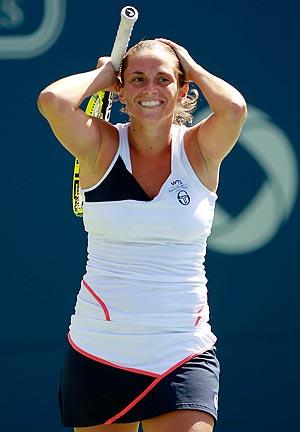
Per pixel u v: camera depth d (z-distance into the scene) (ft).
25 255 70.90
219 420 72.54
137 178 43.70
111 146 44.14
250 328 72.59
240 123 43.98
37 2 70.13
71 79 44.29
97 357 43.42
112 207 43.04
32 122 70.69
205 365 43.24
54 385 71.36
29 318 71.05
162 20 71.15
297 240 72.79
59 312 71.26
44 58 70.38
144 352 42.78
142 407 42.98
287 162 72.59
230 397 72.59
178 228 42.88
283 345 72.79
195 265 43.83
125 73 44.34
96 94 48.44
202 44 71.51
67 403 45.47
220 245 72.28
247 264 72.54
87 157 43.86
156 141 43.96
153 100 43.50
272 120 72.33
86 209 43.93
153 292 42.86
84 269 71.31
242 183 72.49
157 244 43.11
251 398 72.69
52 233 71.00
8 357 71.00
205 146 43.98
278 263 72.69
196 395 42.45
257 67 72.13
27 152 70.74
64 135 43.68
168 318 42.78
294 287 72.84
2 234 70.69
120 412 43.52
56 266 71.10
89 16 70.59
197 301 43.55
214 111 43.96
